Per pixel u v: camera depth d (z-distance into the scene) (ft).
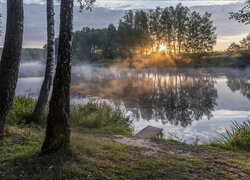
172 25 159.33
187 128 26.48
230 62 153.48
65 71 10.59
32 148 12.30
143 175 9.67
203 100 46.55
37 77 102.22
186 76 107.04
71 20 10.61
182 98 49.39
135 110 37.65
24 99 28.60
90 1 18.07
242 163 12.56
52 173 9.09
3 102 13.76
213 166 11.82
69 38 10.59
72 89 62.75
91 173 9.39
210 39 153.17
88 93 56.03
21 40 14.11
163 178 9.60
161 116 33.37
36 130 18.07
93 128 23.09
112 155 12.01
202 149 16.25
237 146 17.52
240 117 31.24
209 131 24.95
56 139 10.54
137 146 15.43
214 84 73.67
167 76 109.91
